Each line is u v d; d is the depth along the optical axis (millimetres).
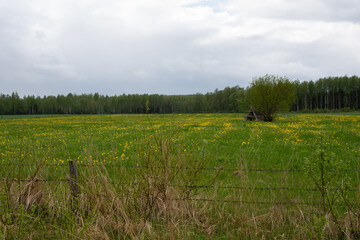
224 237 3971
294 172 6785
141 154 4699
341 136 14750
